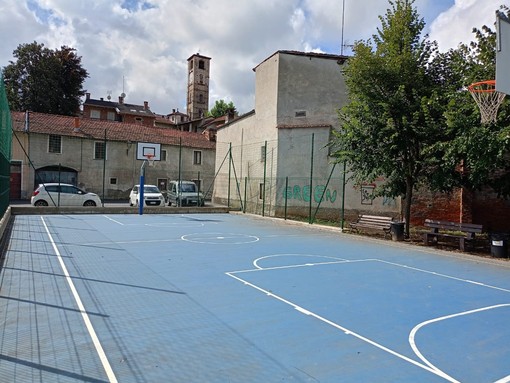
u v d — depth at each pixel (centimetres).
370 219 1638
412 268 977
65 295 639
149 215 2216
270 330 518
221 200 3155
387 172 1446
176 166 4078
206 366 409
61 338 468
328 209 2208
